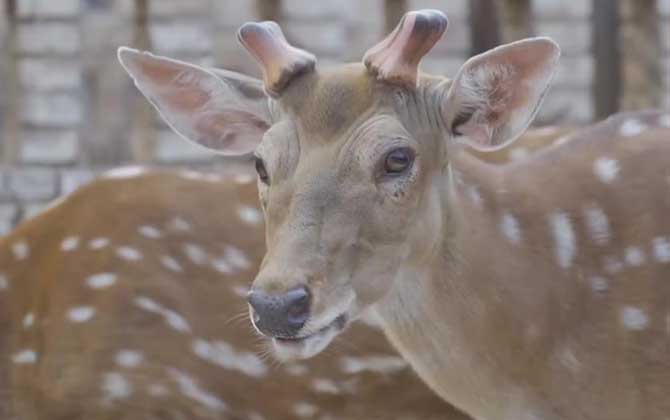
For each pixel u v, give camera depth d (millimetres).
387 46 6258
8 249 8242
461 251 6699
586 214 7117
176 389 7812
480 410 6961
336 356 7812
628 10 15547
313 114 6152
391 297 6660
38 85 16359
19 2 16406
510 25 13859
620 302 7012
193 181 8203
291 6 17484
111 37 20188
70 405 7812
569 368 6957
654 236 7066
